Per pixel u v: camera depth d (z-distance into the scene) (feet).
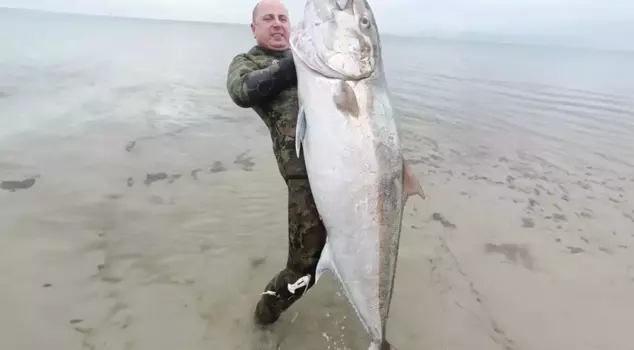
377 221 8.61
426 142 26.55
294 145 9.58
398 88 43.57
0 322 10.81
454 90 44.52
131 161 20.98
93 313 11.39
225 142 24.59
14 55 49.75
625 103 42.22
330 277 13.30
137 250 14.05
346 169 8.46
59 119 26.66
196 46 80.23
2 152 20.68
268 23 10.41
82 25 133.08
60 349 10.25
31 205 16.21
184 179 19.34
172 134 25.44
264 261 13.88
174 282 12.73
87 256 13.60
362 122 8.45
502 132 29.81
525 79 57.00
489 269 14.26
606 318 12.38
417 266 14.19
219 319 11.46
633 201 19.94
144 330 10.96
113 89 36.04
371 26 8.68
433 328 11.62
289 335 10.99
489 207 18.54
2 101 29.48
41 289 12.05
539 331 11.76
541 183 21.48
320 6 8.45
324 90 8.42
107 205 16.63
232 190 18.48
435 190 19.90
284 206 17.33
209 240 14.80
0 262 12.96
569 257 15.23
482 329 11.71
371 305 8.81
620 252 15.70
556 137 29.40
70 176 18.81
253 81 9.13
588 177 22.59
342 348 10.66
